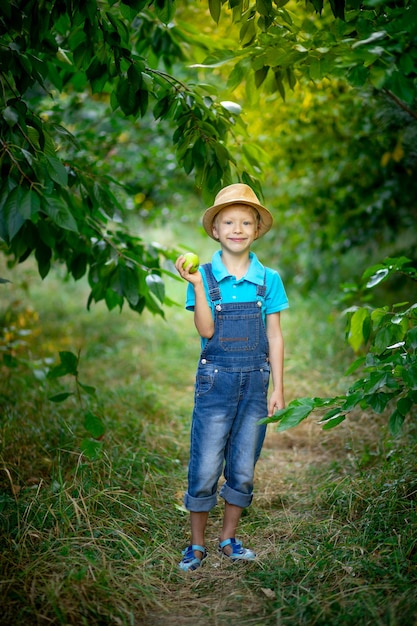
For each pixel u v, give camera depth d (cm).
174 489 342
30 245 296
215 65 275
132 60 287
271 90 312
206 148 306
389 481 316
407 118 432
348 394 256
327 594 237
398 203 595
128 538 277
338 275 779
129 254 364
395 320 280
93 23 277
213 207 271
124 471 347
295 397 495
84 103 564
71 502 293
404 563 246
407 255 608
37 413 423
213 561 274
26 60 263
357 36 265
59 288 915
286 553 273
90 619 225
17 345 493
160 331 736
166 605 241
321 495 330
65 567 247
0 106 257
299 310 750
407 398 251
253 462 276
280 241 838
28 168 240
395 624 210
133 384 526
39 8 271
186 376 587
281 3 267
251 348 269
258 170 361
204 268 274
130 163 633
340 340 625
